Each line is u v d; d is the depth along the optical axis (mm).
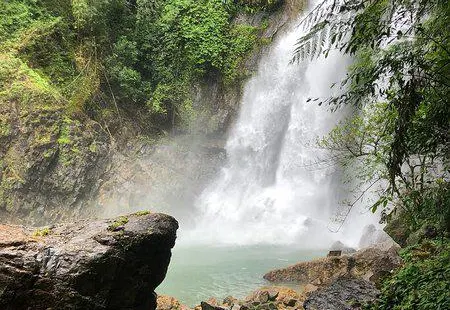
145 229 4578
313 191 15219
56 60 13875
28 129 12219
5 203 11477
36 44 13492
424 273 5945
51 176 12414
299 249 11969
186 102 16875
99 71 14734
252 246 12375
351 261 8516
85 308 4109
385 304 5871
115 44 15266
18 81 12484
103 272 4207
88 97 14180
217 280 9352
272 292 7609
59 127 12820
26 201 11859
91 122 13820
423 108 3723
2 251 3969
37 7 13891
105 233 4445
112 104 15047
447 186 4941
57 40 14227
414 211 5520
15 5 13453
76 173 12852
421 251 7250
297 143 16375
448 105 3326
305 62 16703
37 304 3957
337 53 15578
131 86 15594
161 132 16328
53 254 4129
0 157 11711
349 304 6371
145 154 15094
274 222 14648
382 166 8039
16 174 11789
